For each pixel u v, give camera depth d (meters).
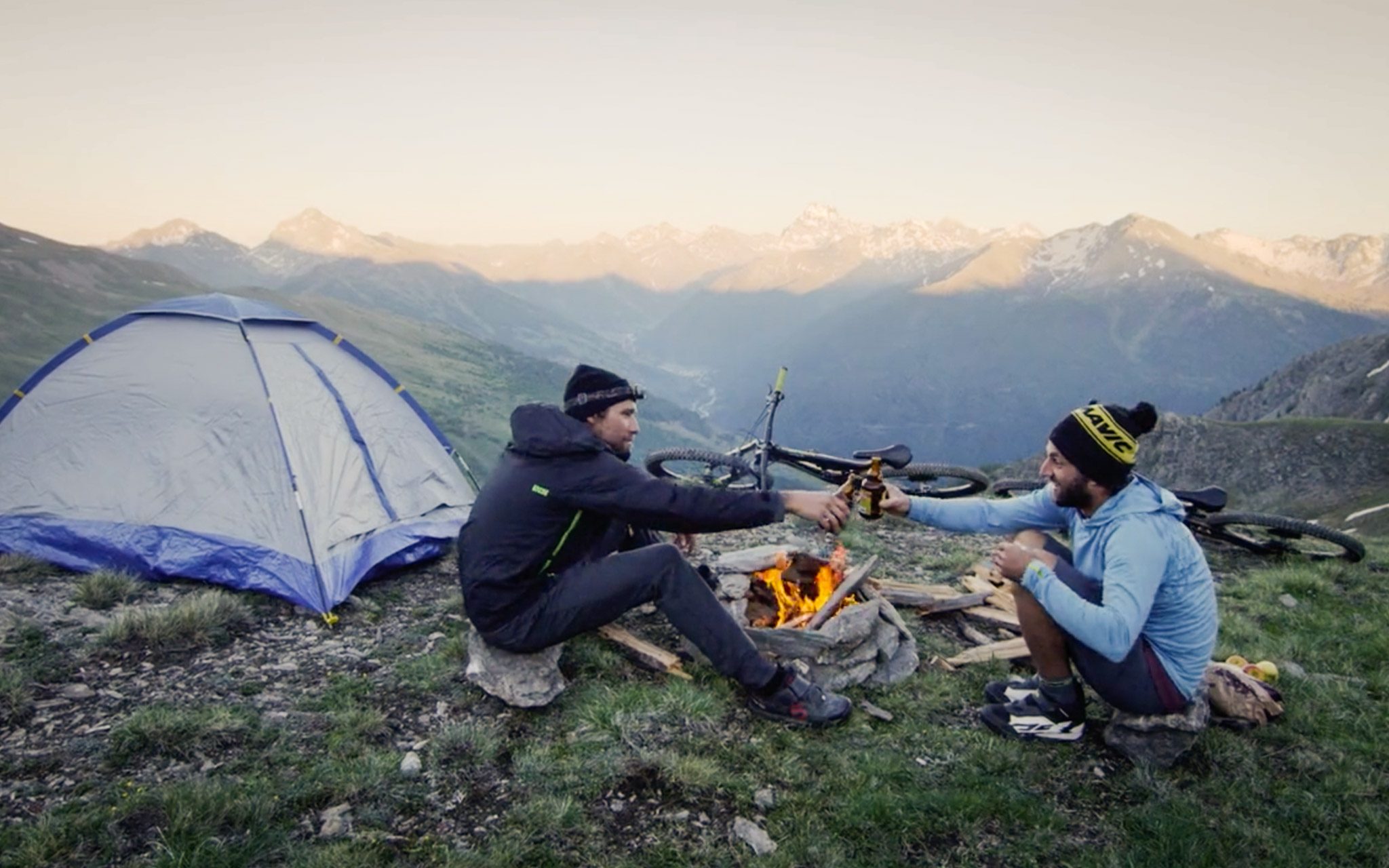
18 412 7.94
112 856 3.43
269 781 4.00
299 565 6.70
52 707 4.64
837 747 4.59
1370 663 6.12
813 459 7.03
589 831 3.78
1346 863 3.79
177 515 7.14
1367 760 4.66
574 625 4.60
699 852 3.69
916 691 5.32
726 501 4.29
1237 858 3.78
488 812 3.90
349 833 3.70
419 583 7.44
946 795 4.09
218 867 3.38
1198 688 4.76
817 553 8.27
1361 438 78.00
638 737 4.49
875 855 3.73
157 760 4.16
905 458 6.60
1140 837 3.94
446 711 4.80
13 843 3.45
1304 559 9.01
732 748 4.51
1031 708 4.75
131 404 7.74
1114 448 4.06
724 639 4.66
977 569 7.20
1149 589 3.95
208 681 5.12
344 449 7.84
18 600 6.16
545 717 4.75
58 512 7.34
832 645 5.21
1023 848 3.82
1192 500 9.17
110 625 5.59
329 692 5.05
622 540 5.58
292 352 8.24
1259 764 4.59
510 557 4.43
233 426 7.45
